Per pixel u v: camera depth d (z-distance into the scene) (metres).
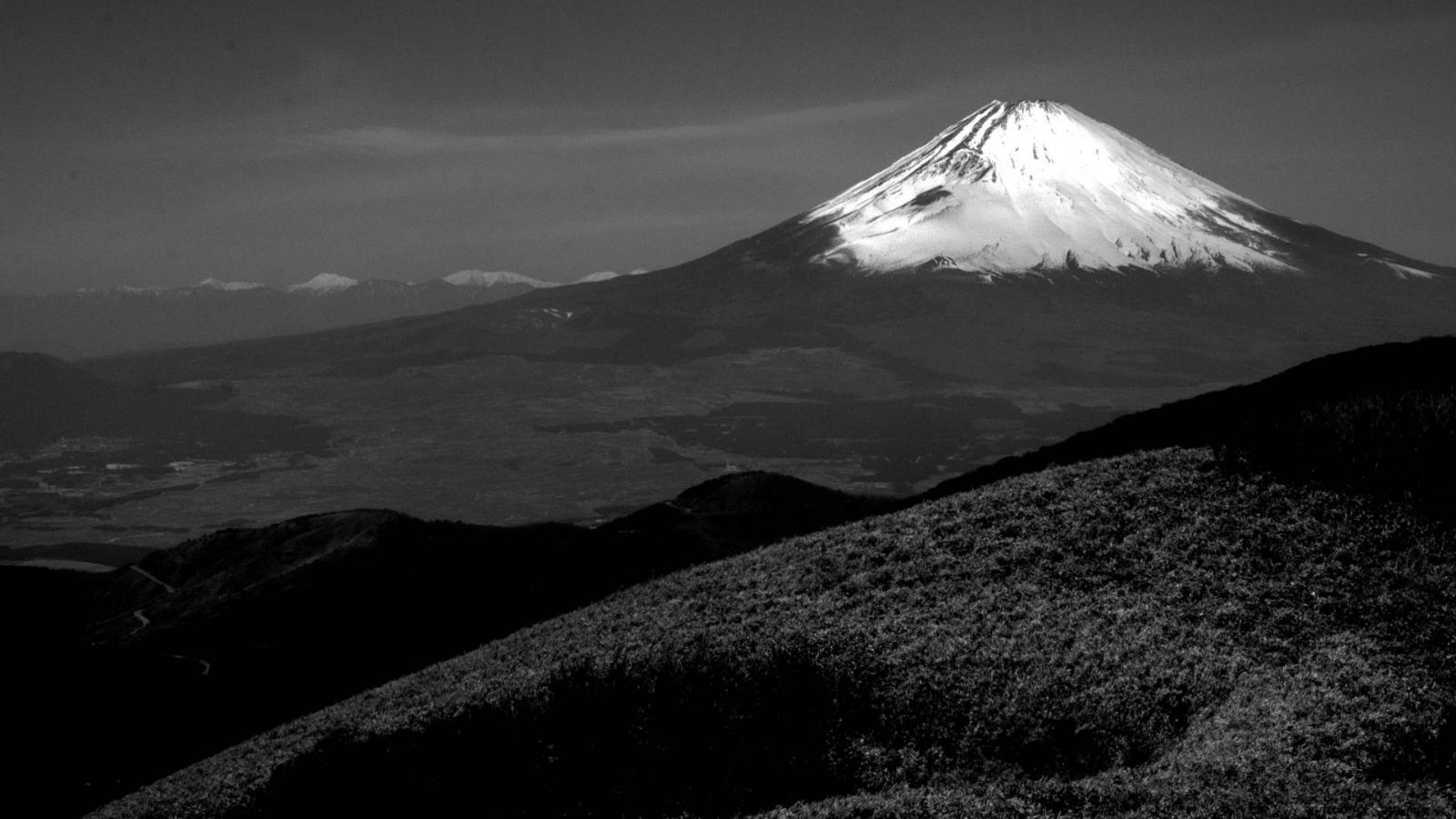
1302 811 17.62
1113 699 23.69
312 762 29.14
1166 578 29.17
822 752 25.12
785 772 24.97
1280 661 23.84
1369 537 29.38
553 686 29.28
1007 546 33.38
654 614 35.91
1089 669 25.00
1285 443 36.06
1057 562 31.58
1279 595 27.05
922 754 24.08
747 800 24.45
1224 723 21.64
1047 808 18.95
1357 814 17.44
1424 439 33.69
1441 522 29.48
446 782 27.41
